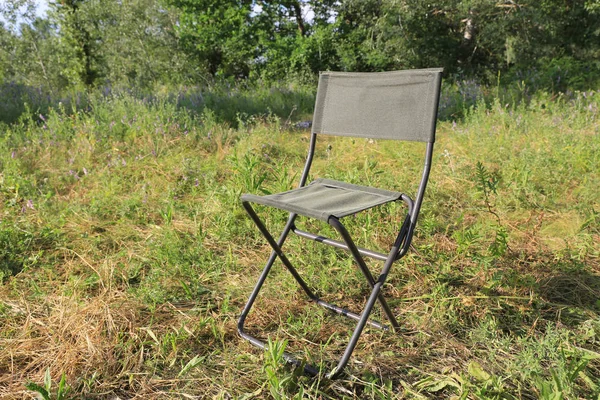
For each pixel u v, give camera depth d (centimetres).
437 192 375
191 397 177
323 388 178
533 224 315
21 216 339
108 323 216
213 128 580
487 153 447
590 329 204
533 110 648
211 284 260
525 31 1329
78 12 1830
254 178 362
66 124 565
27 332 212
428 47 1523
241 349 203
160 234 312
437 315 217
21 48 1764
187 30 1844
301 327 215
